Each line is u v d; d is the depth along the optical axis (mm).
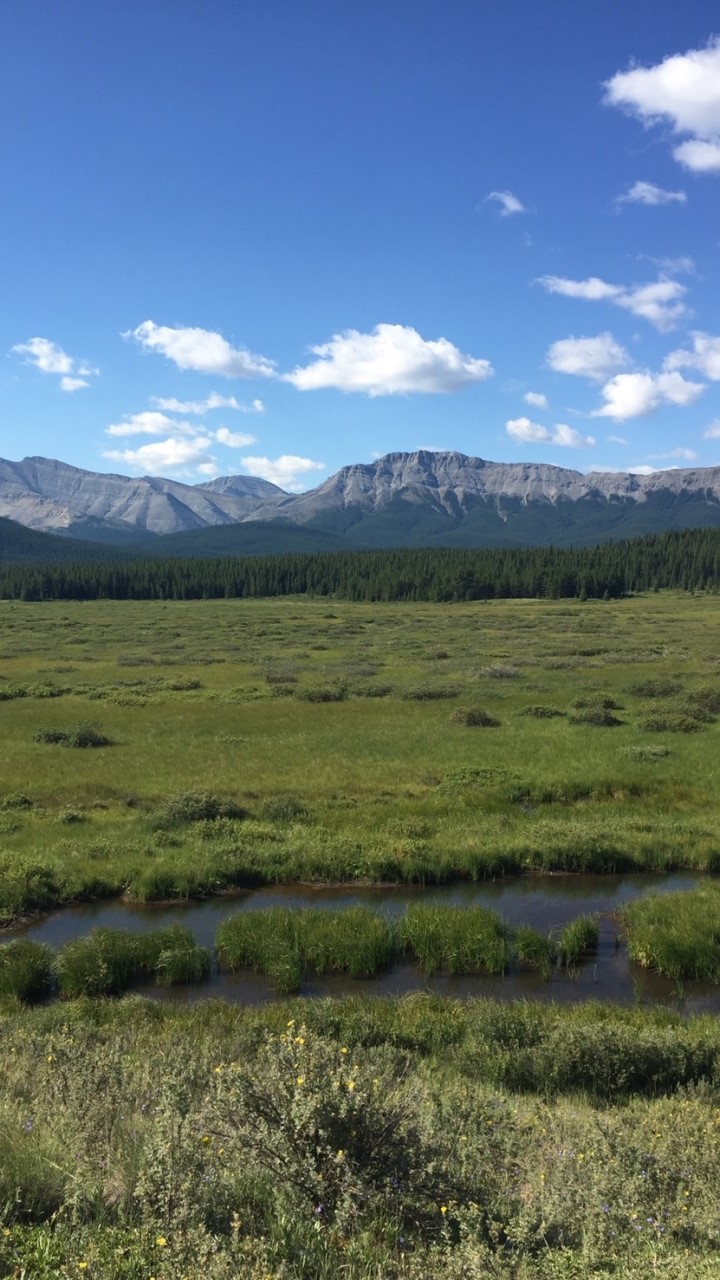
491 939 17156
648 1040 11164
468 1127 7316
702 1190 6418
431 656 68688
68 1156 6273
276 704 46562
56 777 30844
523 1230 5301
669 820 25609
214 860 21656
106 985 15664
